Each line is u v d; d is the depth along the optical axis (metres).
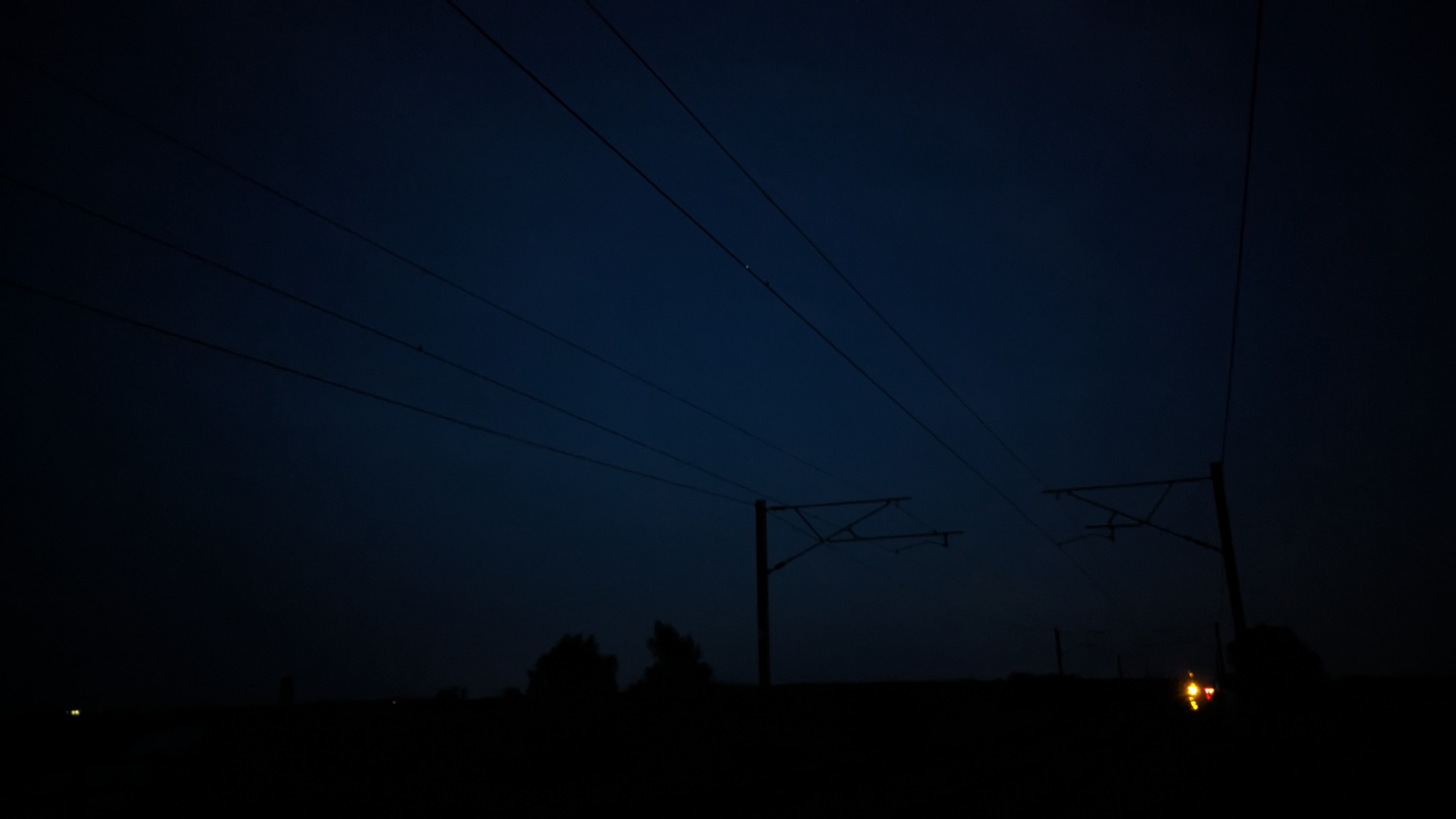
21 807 11.06
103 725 12.63
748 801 16.38
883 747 31.55
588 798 16.30
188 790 12.98
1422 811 13.14
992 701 63.84
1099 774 21.83
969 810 15.36
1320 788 16.70
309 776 14.74
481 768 18.25
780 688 37.34
